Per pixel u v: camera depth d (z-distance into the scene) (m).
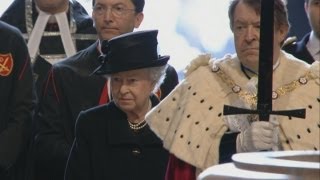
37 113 17.48
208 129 12.90
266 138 11.62
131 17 17.53
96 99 17.05
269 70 11.34
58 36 19.17
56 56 19.08
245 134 11.97
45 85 17.48
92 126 14.80
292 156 7.91
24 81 17.33
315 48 18.05
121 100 14.59
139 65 14.53
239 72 13.15
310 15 18.02
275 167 7.24
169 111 13.31
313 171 7.05
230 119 12.85
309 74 13.04
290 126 12.70
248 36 12.50
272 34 11.23
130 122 14.77
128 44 14.61
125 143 14.62
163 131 13.27
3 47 17.31
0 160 16.66
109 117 14.83
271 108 11.55
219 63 13.33
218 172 7.52
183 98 13.22
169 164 13.14
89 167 14.68
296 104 12.80
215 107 13.02
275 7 12.74
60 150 16.84
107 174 14.53
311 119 12.73
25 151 17.42
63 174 16.92
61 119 17.14
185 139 12.88
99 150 14.66
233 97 12.98
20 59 17.41
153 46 14.77
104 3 17.36
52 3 19.08
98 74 14.73
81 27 19.28
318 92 12.91
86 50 17.73
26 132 17.16
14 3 19.53
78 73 17.31
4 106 17.14
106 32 17.34
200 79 13.25
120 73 14.58
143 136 14.66
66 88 17.20
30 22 19.27
